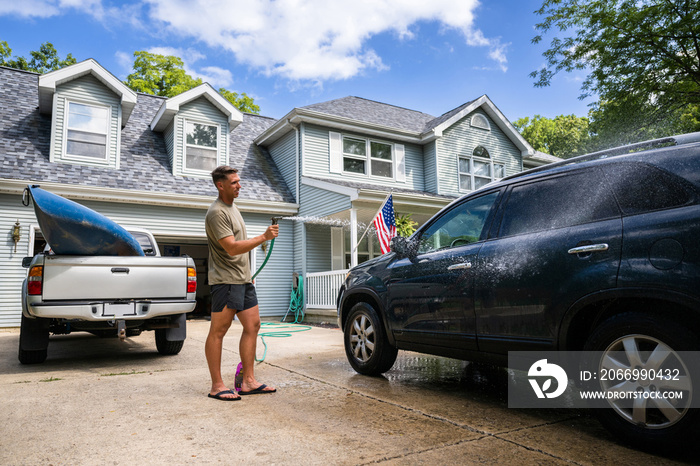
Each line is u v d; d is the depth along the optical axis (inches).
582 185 111.0
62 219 180.2
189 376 173.3
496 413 121.0
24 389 150.8
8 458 89.6
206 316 549.6
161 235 446.3
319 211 474.6
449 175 591.2
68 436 102.7
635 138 531.2
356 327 177.9
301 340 290.0
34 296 180.4
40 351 201.8
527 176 128.4
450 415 119.1
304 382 159.9
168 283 206.1
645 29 445.1
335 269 516.4
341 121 522.9
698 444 84.0
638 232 93.7
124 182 431.5
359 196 420.8
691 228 85.7
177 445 96.5
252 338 144.5
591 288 99.0
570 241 106.2
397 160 573.9
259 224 499.5
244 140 588.1
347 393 143.3
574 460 88.0
